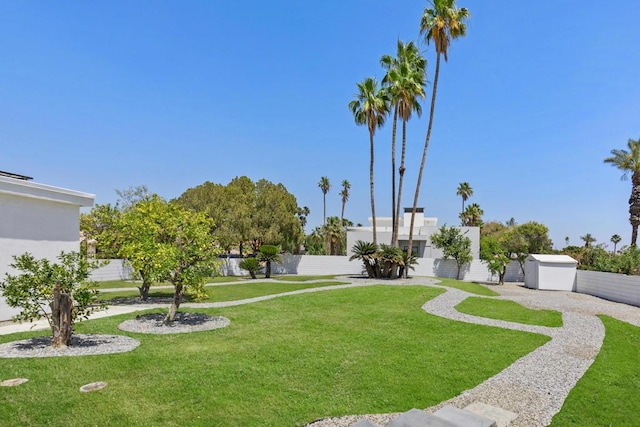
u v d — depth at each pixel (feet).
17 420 15.46
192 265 33.14
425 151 84.79
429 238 116.98
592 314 45.06
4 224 33.22
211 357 24.16
